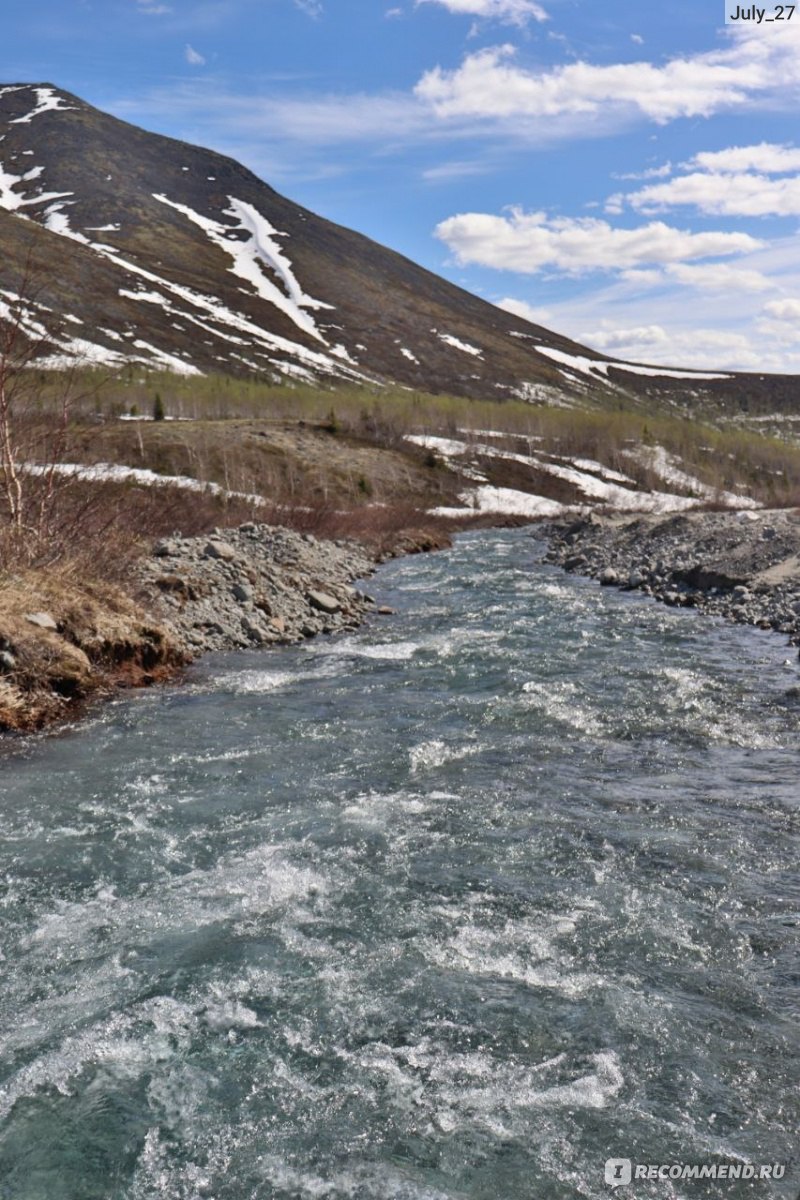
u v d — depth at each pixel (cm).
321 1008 514
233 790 848
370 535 4028
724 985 531
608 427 10925
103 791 843
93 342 11581
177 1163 409
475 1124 430
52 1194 392
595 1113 435
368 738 1010
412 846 723
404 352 17700
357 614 1884
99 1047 482
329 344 16625
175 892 646
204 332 14100
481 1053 477
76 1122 432
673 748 961
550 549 3678
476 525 6066
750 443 11894
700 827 753
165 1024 501
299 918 611
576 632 1633
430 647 1521
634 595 2169
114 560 1519
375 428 9144
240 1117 436
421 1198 389
